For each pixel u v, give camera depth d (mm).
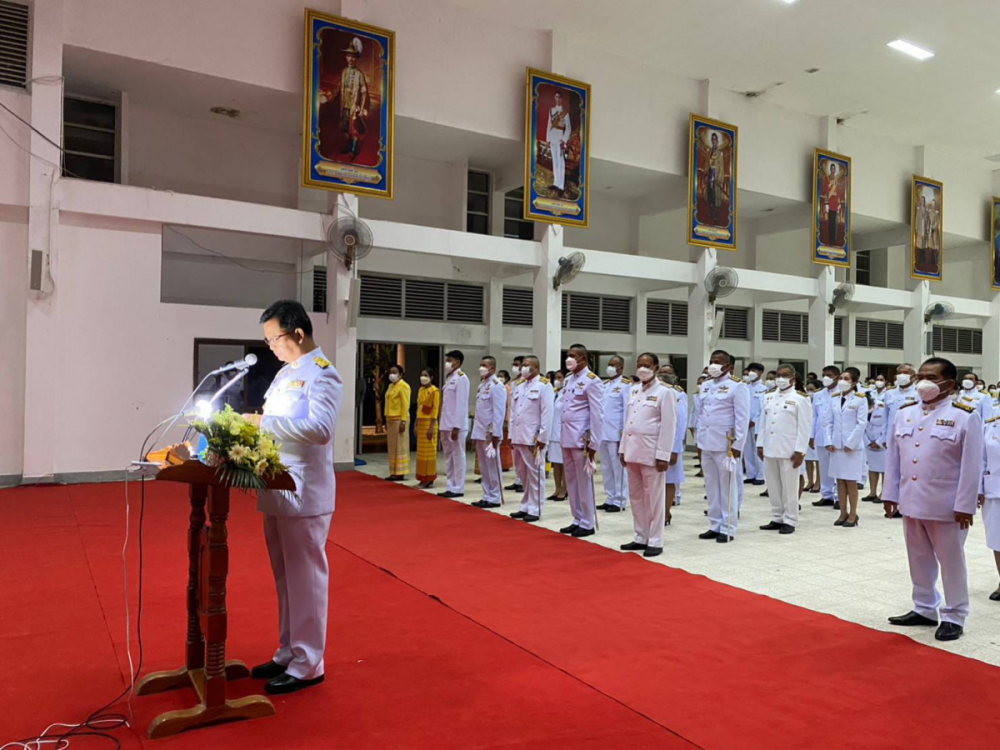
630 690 3363
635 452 6195
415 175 13828
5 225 9188
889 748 2846
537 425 7652
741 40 12953
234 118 11898
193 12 10086
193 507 3299
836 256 16375
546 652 3834
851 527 7625
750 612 4586
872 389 10633
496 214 14398
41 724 2914
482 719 3033
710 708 3186
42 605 4465
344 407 11469
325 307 11820
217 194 12062
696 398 11773
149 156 11555
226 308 10508
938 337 21828
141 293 9898
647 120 14031
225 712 2945
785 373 7406
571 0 11789
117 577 5086
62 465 9398
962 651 4055
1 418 9156
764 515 8312
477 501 8836
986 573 5922
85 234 9555
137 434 9844
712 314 14875
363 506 8328
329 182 10812
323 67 10734
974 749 2848
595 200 15945
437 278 14531
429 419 9922
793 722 3061
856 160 17266
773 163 15812
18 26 9195
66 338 9430
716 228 14656
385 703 3170
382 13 11375
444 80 11945
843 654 3889
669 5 11828
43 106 9195
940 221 18422
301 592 3279
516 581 5230
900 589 5258
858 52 13289
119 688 3279
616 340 16734
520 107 12656
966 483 4168
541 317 13102
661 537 6230
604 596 4887
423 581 5191
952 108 15961
